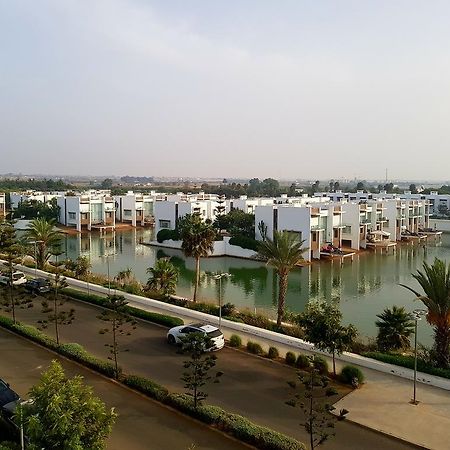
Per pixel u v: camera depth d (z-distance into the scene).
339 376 19.20
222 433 14.85
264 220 64.62
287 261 28.66
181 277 50.16
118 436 14.57
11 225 45.53
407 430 15.14
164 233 73.19
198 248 36.81
